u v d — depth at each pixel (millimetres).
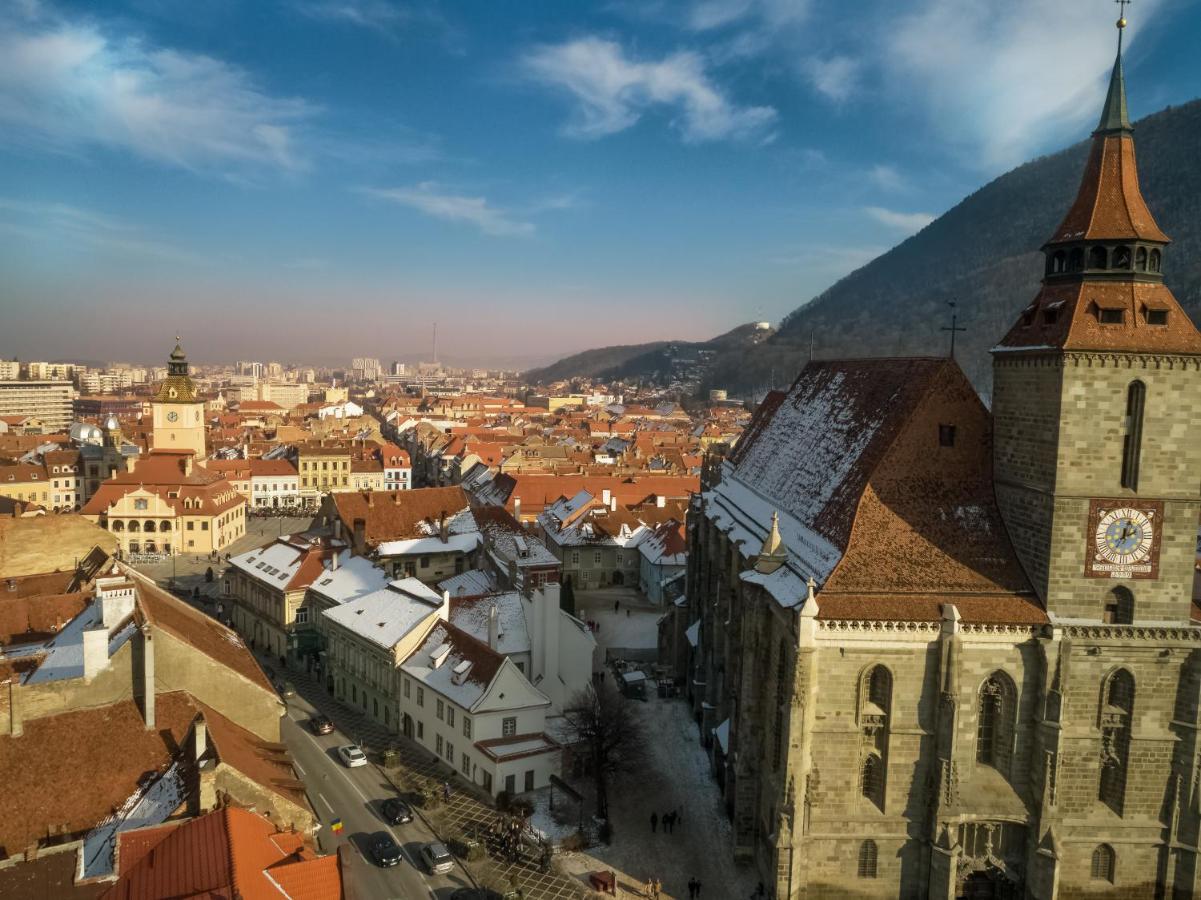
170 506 188000
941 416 69500
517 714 87438
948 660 61375
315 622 119812
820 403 90438
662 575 150125
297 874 47375
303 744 94438
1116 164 64250
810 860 63969
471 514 148625
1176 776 62406
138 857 48250
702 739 96125
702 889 69812
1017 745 62750
